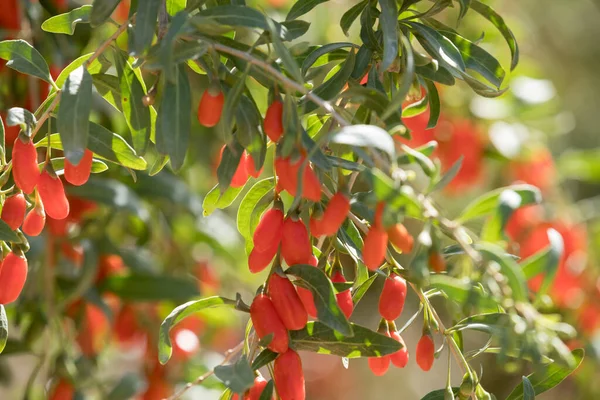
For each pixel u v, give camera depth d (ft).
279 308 2.05
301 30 2.17
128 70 2.16
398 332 2.17
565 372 2.24
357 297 2.23
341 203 1.99
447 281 1.99
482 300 1.98
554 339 1.93
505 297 1.94
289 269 2.05
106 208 2.97
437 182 2.00
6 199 2.10
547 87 3.51
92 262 2.86
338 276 2.16
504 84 3.51
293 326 2.05
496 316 2.13
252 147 2.07
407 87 2.00
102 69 2.20
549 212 3.30
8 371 3.39
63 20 2.28
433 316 2.18
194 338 3.15
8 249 2.15
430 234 1.95
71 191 2.82
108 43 2.06
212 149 3.35
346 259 3.48
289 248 2.04
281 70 2.18
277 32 2.05
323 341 2.11
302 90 2.00
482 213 1.98
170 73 1.97
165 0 2.09
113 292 2.96
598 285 3.43
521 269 1.97
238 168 2.14
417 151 2.05
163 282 2.97
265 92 3.25
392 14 2.11
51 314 2.83
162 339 2.10
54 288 2.91
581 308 3.42
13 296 2.11
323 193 2.19
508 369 2.22
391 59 2.08
